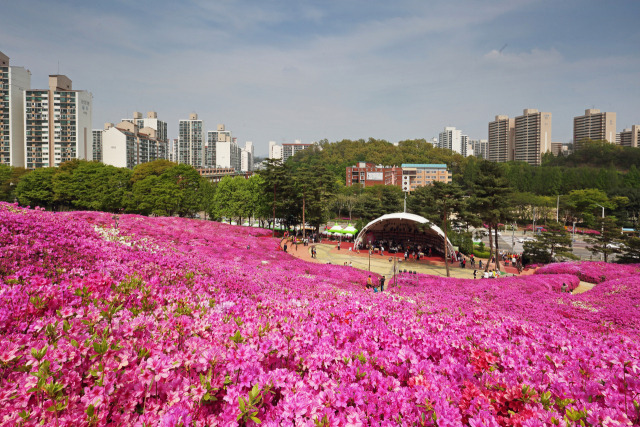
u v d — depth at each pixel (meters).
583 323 13.24
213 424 3.09
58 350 3.31
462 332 6.59
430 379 4.23
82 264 8.78
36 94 122.56
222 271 13.10
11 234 8.95
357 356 4.84
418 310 9.27
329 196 67.19
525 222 105.12
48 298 4.76
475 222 39.50
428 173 164.75
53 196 73.62
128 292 6.06
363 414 3.49
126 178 77.12
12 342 3.38
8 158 121.12
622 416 3.33
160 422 2.84
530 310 15.70
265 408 3.57
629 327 13.23
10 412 2.68
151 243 16.12
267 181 62.84
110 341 3.69
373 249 54.56
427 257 49.66
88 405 2.79
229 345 4.29
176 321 4.78
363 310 7.80
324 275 27.41
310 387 3.93
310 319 6.55
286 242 52.28
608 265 37.47
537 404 3.66
